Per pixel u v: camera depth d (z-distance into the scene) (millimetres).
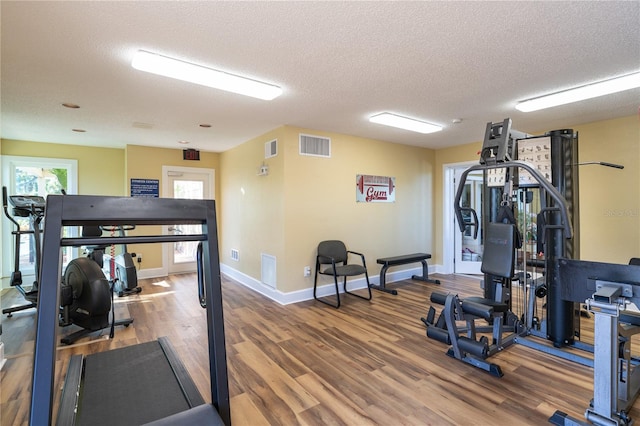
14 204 3646
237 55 2242
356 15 1780
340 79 2660
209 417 1364
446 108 3426
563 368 2467
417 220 5688
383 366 2504
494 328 2738
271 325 3365
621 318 2254
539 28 1911
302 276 4246
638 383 2119
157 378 1950
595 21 1837
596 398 1783
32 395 1081
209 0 1644
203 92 2910
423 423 1852
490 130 2559
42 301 1137
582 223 4070
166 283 5203
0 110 3424
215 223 1569
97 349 2824
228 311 3826
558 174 2932
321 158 4414
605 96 3055
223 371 1535
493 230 2838
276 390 2186
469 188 5848
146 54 2213
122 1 1643
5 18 1773
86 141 5090
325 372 2416
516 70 2496
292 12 1751
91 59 2277
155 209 1414
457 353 2574
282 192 4105
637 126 3670
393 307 3965
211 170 6125
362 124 4074
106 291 3162
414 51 2193
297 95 3018
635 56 2264
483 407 1992
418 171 5691
